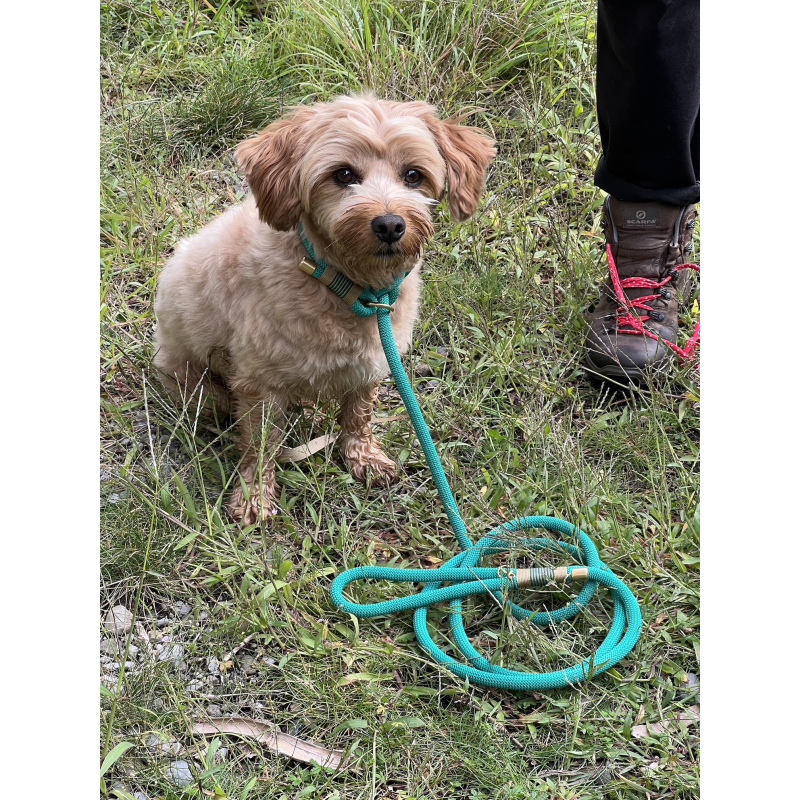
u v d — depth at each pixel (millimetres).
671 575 1114
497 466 1225
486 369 1342
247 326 1143
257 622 1072
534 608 1119
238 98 1637
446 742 1000
